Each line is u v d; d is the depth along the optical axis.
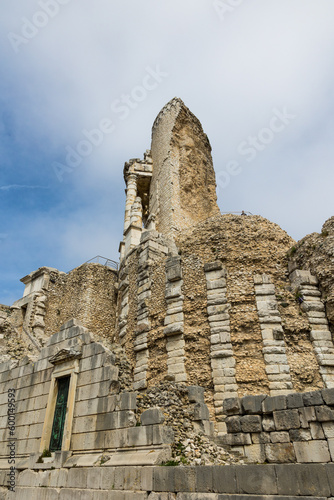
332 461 8.97
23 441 14.35
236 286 18.52
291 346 16.70
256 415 10.60
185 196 33.78
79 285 31.94
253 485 7.80
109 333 30.06
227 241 20.25
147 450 10.13
